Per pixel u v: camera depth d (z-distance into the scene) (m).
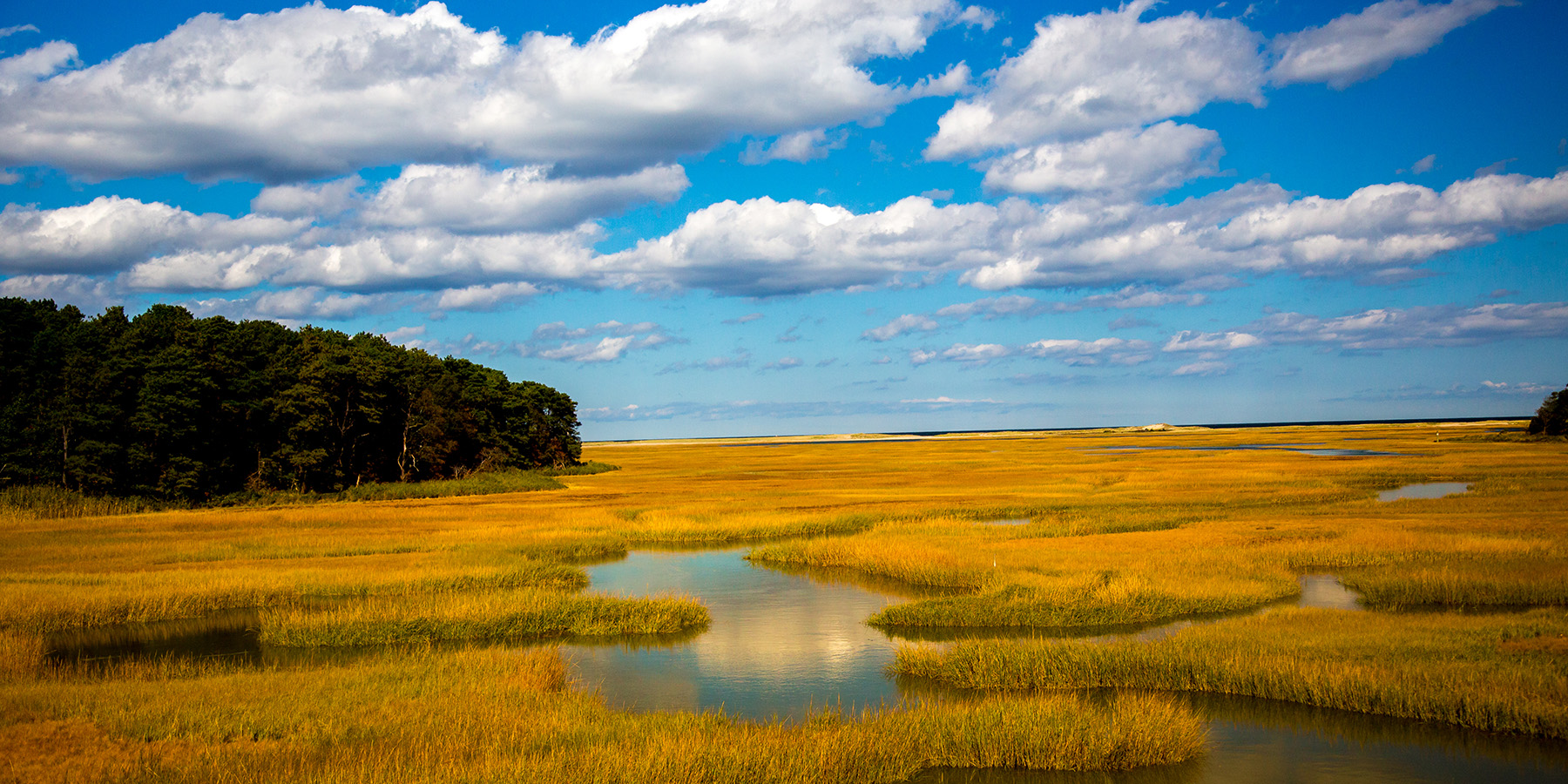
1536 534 35.62
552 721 15.43
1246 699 17.59
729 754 13.47
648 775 12.65
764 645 23.39
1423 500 51.12
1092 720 15.17
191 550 38.31
